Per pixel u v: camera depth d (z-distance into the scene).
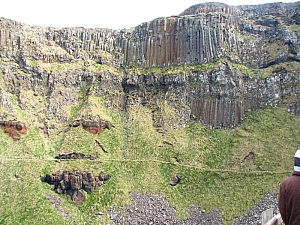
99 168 141.12
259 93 169.12
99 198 131.25
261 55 180.50
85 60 185.38
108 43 198.12
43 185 134.12
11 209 120.44
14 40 174.12
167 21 195.50
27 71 169.12
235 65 176.62
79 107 170.00
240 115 166.25
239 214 120.69
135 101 178.38
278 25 187.62
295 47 175.75
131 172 143.38
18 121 150.00
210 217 123.19
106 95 177.50
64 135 157.12
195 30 187.12
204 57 182.62
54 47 184.25
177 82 176.00
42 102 166.00
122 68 193.38
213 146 154.38
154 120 168.25
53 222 118.44
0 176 130.38
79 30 193.75
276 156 140.50
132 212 126.50
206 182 136.88
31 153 144.38
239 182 133.38
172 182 139.38
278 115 160.12
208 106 169.50
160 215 125.94
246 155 144.62
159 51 193.25
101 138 157.12
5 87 161.62
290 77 168.88
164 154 152.00
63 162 142.50
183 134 162.75
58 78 172.12
